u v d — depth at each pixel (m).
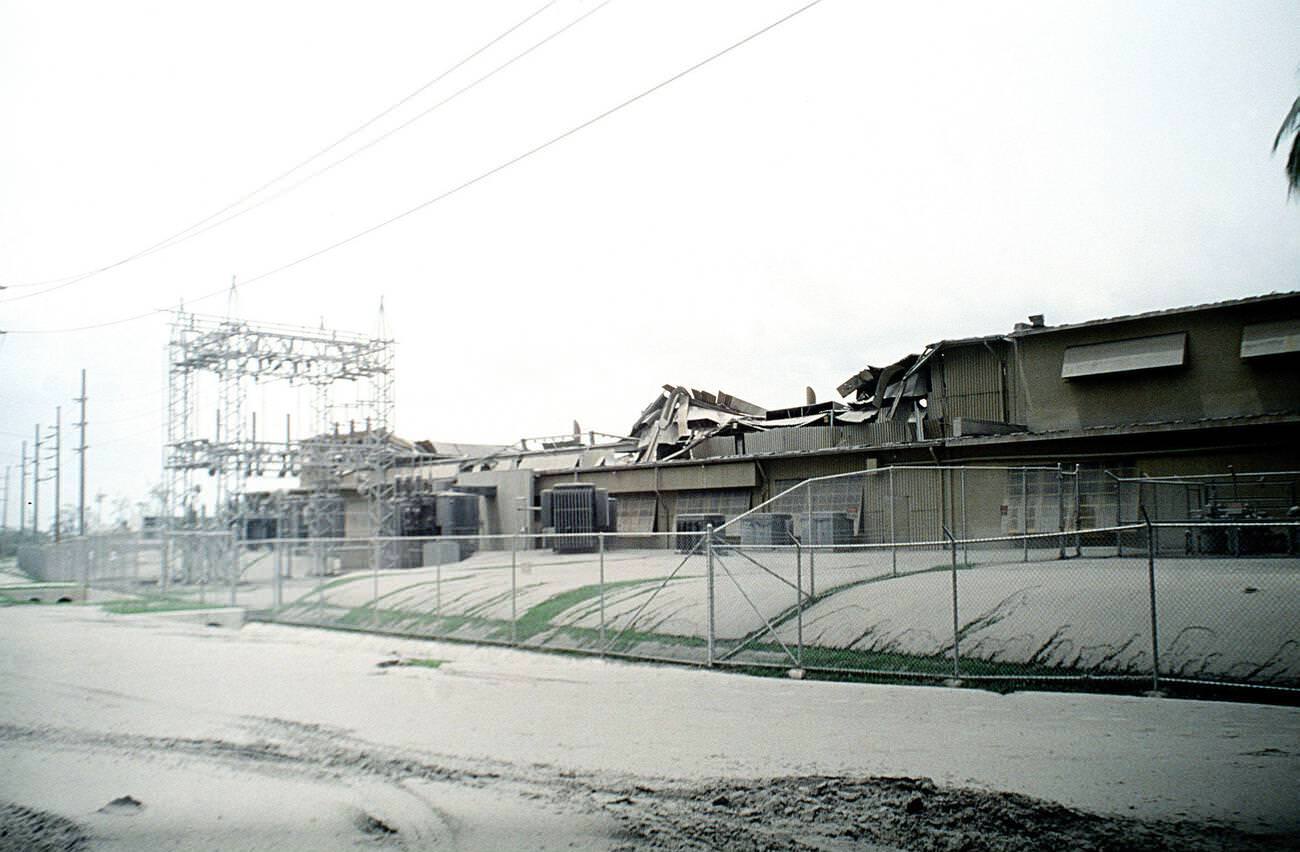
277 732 12.64
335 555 40.78
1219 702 12.02
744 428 43.28
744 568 25.05
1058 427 30.61
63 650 22.36
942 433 33.56
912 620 16.72
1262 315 26.88
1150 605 14.28
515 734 11.93
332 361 45.44
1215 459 25.81
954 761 9.73
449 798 9.27
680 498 41.09
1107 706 12.15
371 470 46.81
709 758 10.28
